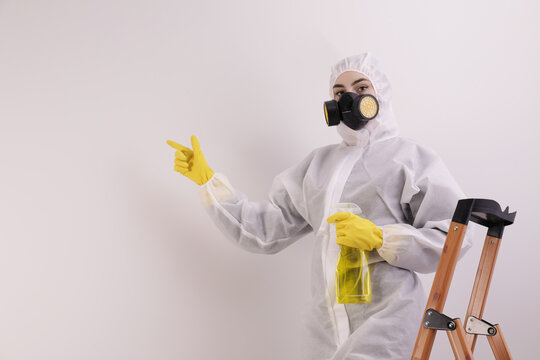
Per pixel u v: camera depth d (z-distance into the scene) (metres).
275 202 1.63
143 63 1.83
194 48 1.86
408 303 1.27
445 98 1.86
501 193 1.82
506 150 1.84
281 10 1.89
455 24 1.88
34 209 1.72
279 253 1.80
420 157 1.42
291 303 1.79
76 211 1.74
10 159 1.73
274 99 1.86
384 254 1.26
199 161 1.55
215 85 1.85
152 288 1.73
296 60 1.87
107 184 1.76
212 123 1.83
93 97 1.79
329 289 1.35
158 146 1.79
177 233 1.77
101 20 1.83
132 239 1.74
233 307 1.76
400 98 1.85
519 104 1.86
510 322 1.76
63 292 1.70
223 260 1.78
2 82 1.76
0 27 1.78
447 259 1.03
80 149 1.76
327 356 1.33
